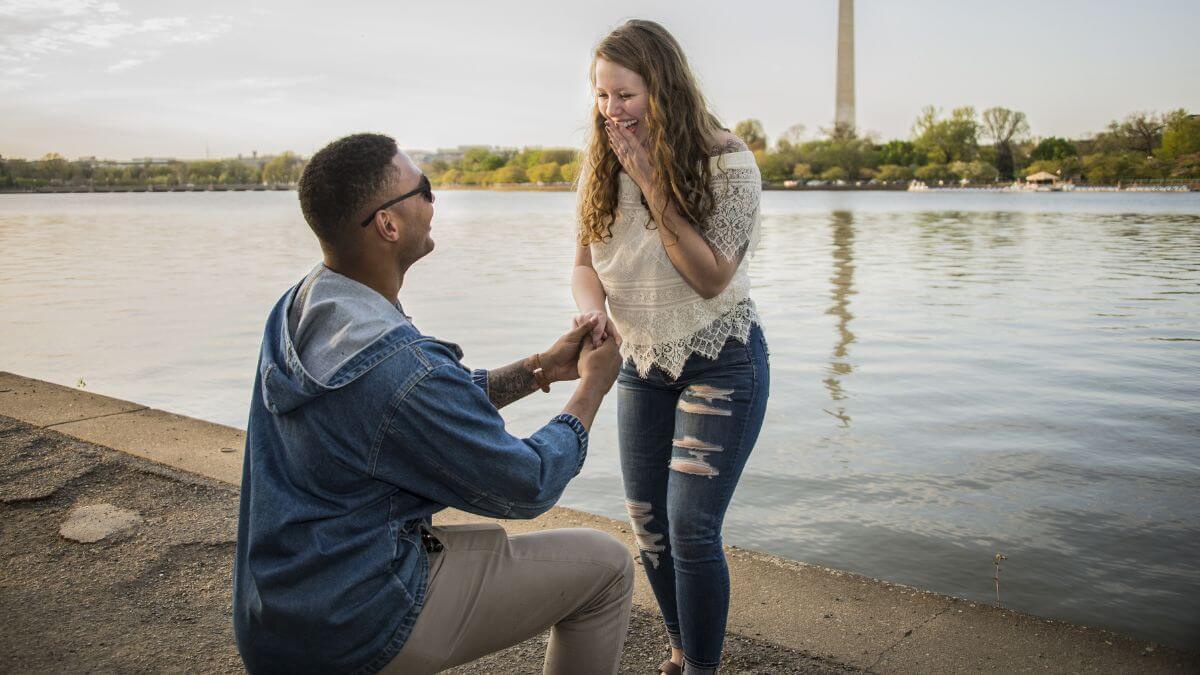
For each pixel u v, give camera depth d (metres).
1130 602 3.70
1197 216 44.47
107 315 11.56
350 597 1.43
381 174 1.50
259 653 1.48
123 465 3.92
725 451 2.15
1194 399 7.12
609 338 1.82
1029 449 5.84
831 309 12.55
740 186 2.07
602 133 2.19
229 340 9.73
